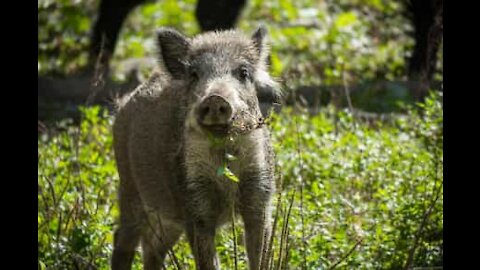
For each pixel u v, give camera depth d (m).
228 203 11.06
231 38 11.27
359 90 20.00
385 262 12.02
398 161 13.99
